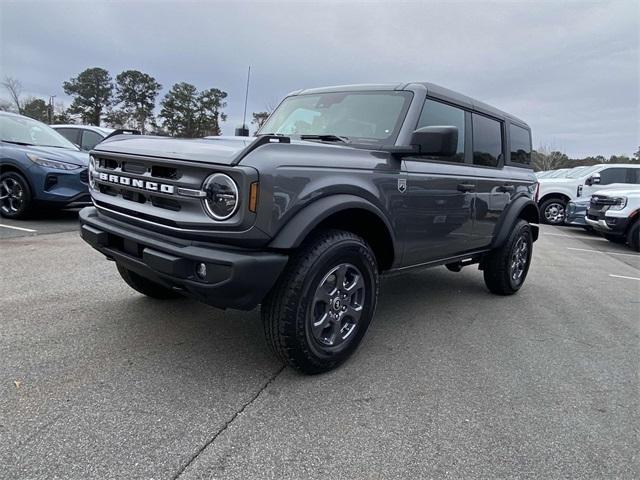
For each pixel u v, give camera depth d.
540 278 6.20
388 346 3.46
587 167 14.57
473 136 4.27
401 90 3.62
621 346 3.74
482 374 3.08
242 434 2.24
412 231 3.41
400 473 2.04
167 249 2.46
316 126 3.73
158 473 1.94
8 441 2.07
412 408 2.59
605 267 7.43
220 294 2.38
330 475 2.00
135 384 2.63
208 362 2.95
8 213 7.37
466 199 3.98
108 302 3.91
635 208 9.50
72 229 7.05
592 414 2.65
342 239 2.78
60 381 2.61
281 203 2.42
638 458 2.26
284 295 2.59
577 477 2.10
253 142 2.40
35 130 8.09
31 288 4.16
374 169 3.02
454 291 5.17
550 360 3.38
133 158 2.74
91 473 1.91
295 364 2.73
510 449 2.27
